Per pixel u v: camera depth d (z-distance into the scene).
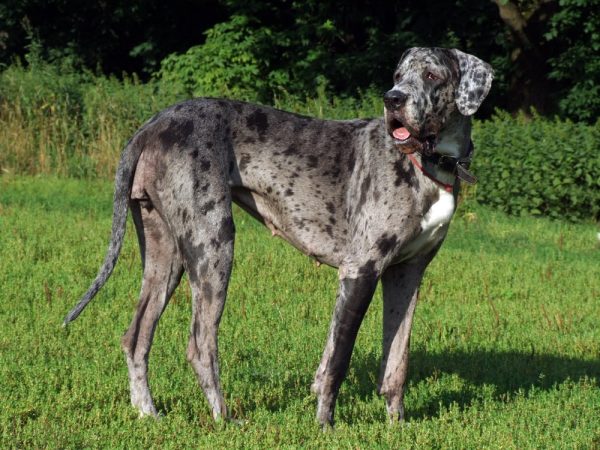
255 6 30.64
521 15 28.50
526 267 14.76
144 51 34.00
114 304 11.15
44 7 34.12
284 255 14.07
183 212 7.35
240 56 29.84
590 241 17.62
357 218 7.41
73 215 16.72
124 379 8.49
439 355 10.09
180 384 8.62
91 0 33.81
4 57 35.22
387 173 7.30
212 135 7.42
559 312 12.09
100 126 22.83
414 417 8.06
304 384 8.71
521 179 20.45
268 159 7.54
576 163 20.30
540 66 29.16
